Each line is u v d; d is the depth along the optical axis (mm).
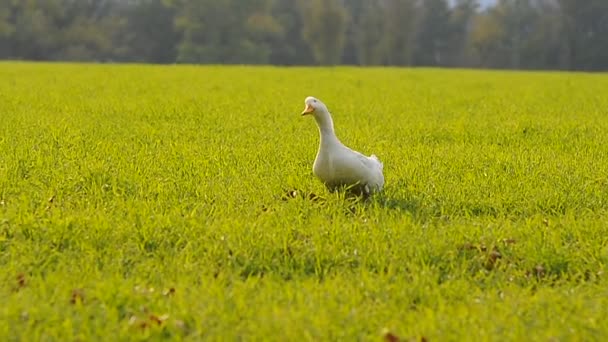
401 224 11148
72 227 10742
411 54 122688
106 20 119375
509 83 48844
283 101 31234
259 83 43688
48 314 8188
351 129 22344
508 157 17203
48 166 14875
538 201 13008
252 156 16562
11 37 109562
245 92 36188
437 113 27750
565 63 118375
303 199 12578
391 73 61094
